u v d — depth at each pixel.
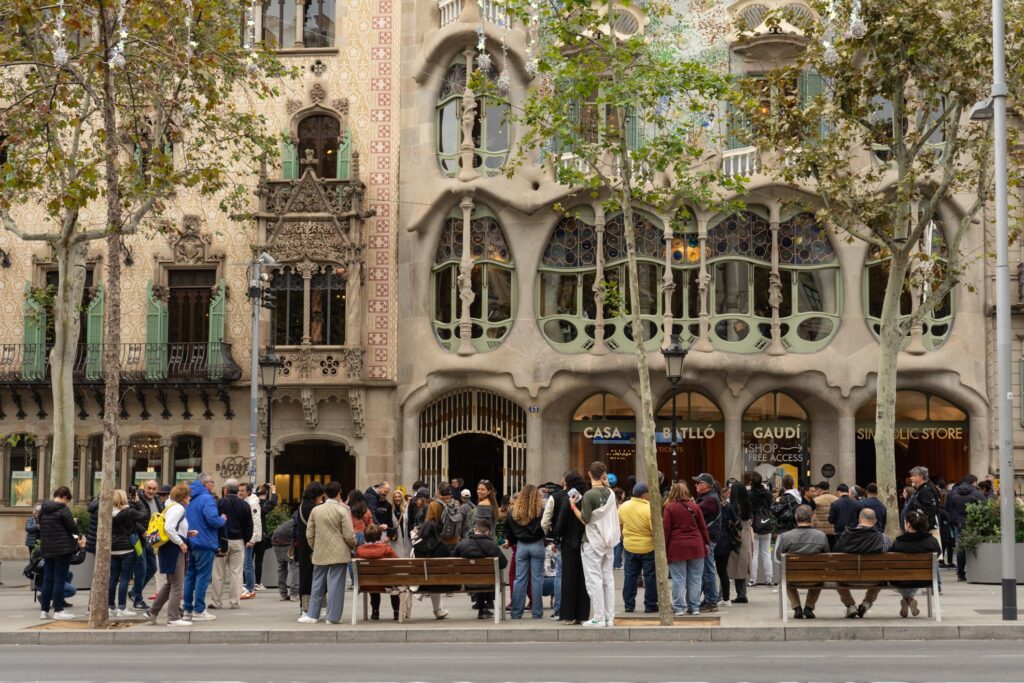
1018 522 23.44
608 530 16.95
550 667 12.95
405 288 35.31
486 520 18.06
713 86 19.83
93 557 24.38
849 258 33.50
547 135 20.02
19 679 12.03
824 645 15.41
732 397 33.66
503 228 34.34
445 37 34.78
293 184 35.50
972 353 33.25
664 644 15.79
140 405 35.88
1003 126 18.62
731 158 33.44
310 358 34.94
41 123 23.16
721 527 19.28
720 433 34.34
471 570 17.64
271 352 28.23
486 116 34.66
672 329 33.34
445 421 34.88
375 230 35.56
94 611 17.52
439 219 34.78
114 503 19.23
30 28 22.39
